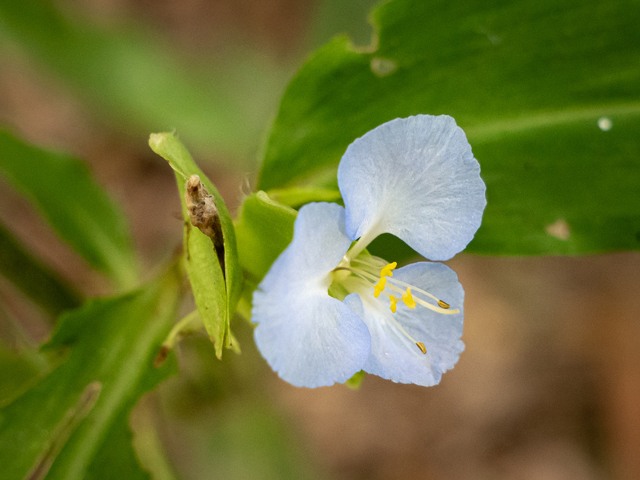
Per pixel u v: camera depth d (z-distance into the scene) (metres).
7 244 0.14
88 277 0.23
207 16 0.28
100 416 0.12
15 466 0.12
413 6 0.12
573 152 0.13
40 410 0.12
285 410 0.24
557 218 0.13
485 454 0.25
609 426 0.25
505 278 0.27
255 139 0.22
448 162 0.11
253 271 0.11
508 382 0.26
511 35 0.13
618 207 0.13
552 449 0.26
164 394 0.18
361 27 0.21
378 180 0.11
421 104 0.13
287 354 0.10
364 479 0.24
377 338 0.11
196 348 0.17
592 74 0.13
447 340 0.11
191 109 0.22
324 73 0.12
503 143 0.13
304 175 0.13
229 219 0.10
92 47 0.21
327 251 0.11
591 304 0.27
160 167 0.26
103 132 0.25
